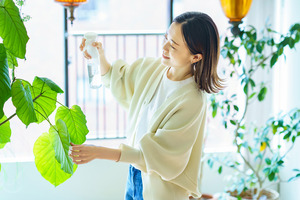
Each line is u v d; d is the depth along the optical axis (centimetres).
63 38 329
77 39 476
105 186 324
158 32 398
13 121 316
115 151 189
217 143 368
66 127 177
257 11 328
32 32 346
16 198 312
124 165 324
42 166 185
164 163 192
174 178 202
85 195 322
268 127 288
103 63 228
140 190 216
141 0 1105
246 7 256
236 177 306
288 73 320
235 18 262
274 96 338
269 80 337
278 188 333
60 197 319
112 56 819
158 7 1103
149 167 191
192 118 195
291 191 318
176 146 193
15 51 157
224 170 339
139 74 222
